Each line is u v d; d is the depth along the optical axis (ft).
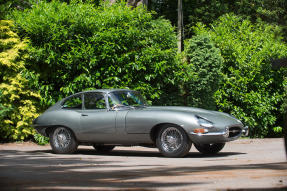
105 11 45.06
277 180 12.34
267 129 57.00
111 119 29.73
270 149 32.81
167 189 10.94
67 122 31.27
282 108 55.57
